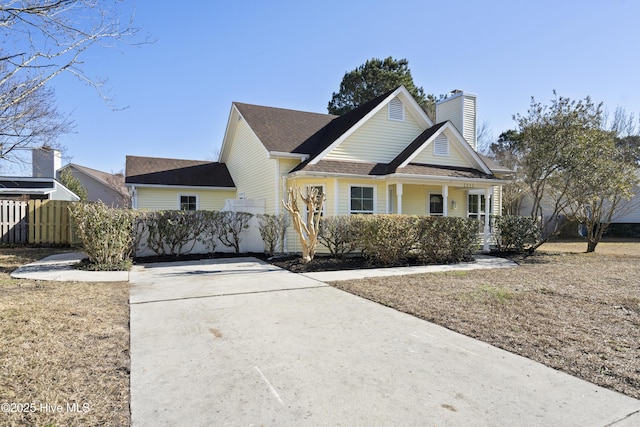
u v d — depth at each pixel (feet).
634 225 77.25
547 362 11.16
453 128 46.19
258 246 40.57
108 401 8.52
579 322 15.33
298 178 40.52
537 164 42.24
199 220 37.50
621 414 8.18
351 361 11.07
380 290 21.34
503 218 43.32
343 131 43.32
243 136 54.90
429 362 11.05
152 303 18.10
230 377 9.92
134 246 34.99
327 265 30.89
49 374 9.77
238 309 17.12
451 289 21.75
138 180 53.57
